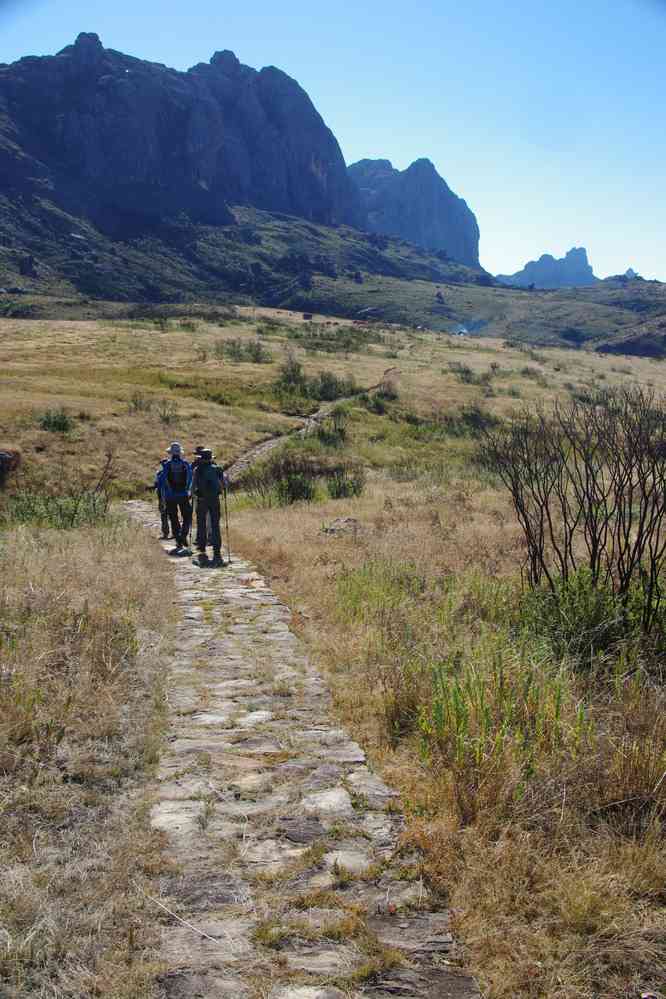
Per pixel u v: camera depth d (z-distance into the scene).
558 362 81.75
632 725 4.16
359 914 2.75
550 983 2.40
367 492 21.48
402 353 79.69
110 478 26.53
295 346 72.69
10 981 2.35
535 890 2.88
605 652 5.71
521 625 6.65
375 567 9.05
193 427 34.59
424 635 6.42
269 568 10.42
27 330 70.94
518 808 3.37
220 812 3.50
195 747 4.27
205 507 11.45
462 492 18.83
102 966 2.44
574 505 12.08
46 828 3.27
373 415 44.03
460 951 2.57
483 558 9.80
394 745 4.41
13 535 10.45
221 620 7.41
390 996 2.35
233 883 2.93
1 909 2.65
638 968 2.49
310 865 3.06
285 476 22.44
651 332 168.50
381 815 3.49
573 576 7.16
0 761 3.76
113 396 38.81
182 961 2.49
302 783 3.82
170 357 56.56
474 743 3.88
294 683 5.48
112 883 2.87
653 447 6.71
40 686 4.73
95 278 190.88
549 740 4.07
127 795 3.66
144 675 5.39
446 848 3.15
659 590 6.23
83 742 4.15
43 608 6.25
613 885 2.82
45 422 30.11
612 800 3.48
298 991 2.36
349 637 6.66
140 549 10.93
